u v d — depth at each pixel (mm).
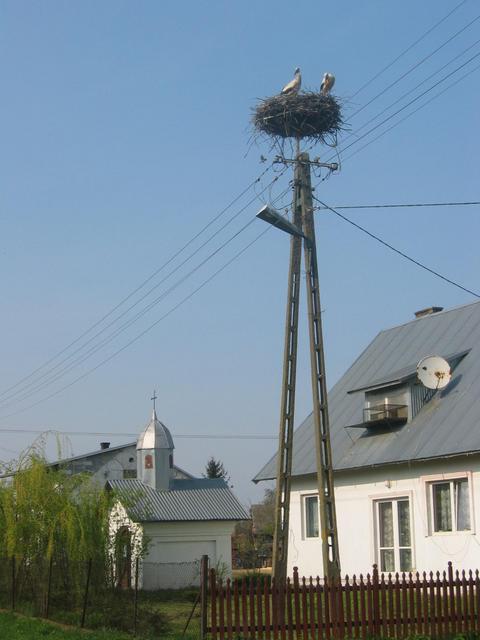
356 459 27234
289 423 22297
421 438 25156
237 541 70812
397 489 25875
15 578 25031
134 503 33719
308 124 23734
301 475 29500
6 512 24656
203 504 47156
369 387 28000
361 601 16250
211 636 15266
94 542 24125
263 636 15477
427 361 25953
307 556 29750
